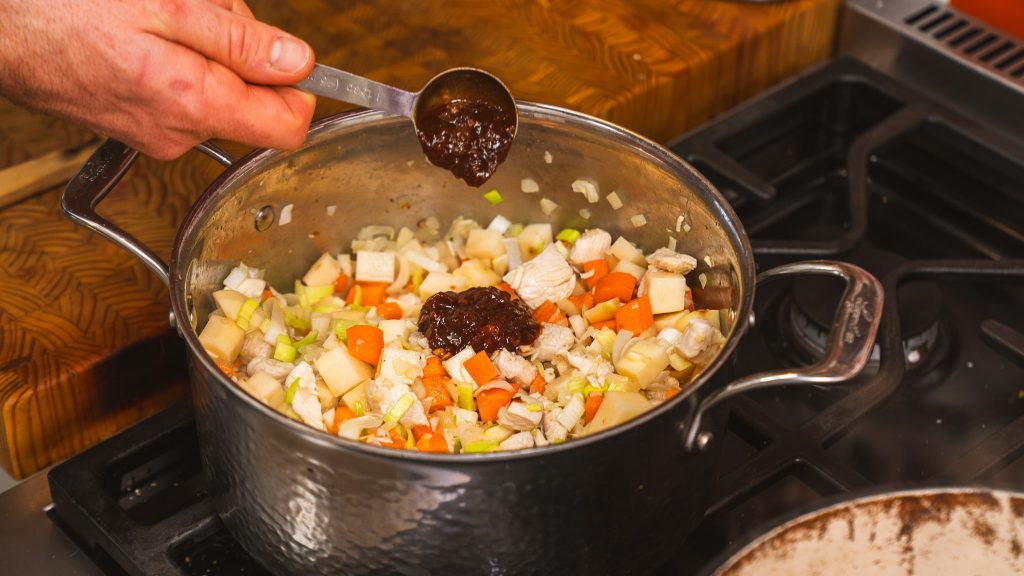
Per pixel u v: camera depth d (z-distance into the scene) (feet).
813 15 3.53
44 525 2.67
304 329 2.92
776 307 3.06
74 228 3.08
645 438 2.33
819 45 3.60
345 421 2.62
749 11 3.51
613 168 2.85
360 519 2.36
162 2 2.40
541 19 3.52
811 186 3.32
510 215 3.04
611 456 2.32
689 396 2.34
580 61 3.40
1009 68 3.37
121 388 2.87
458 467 2.27
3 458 2.83
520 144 2.88
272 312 2.85
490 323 2.78
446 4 3.56
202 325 2.77
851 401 2.75
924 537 2.38
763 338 3.00
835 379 2.36
